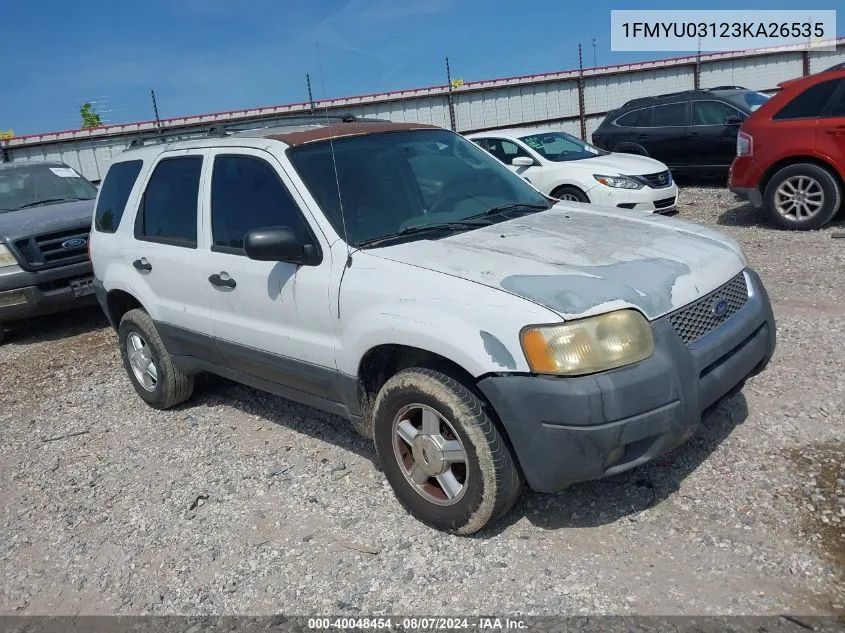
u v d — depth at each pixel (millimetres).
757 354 3461
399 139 4414
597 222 3951
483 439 3090
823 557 2943
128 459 4723
